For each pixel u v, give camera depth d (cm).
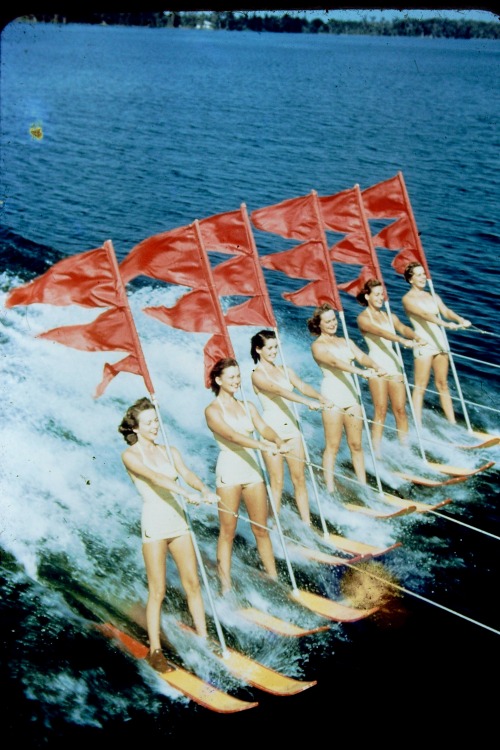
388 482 952
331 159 2786
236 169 2612
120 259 1722
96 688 605
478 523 866
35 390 1059
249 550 802
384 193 1067
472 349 1312
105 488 870
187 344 1259
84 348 716
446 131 3494
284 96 4769
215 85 5316
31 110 3969
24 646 636
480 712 598
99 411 1033
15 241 1764
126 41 11238
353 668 648
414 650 671
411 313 1055
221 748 560
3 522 782
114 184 2411
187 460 956
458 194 2312
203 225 816
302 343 1309
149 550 640
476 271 1661
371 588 755
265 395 821
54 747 548
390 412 1113
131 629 679
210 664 640
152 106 4216
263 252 1803
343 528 855
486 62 7794
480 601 737
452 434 1063
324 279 952
